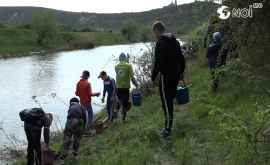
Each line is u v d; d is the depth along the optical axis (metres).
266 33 9.02
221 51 10.36
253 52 8.95
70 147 10.89
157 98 14.53
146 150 8.23
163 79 8.48
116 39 110.19
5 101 23.64
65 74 37.62
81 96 13.09
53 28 85.88
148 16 122.00
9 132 15.74
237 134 5.80
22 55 66.31
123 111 12.53
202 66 17.78
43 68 43.66
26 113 9.76
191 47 21.98
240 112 8.20
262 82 7.57
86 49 84.06
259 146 5.90
